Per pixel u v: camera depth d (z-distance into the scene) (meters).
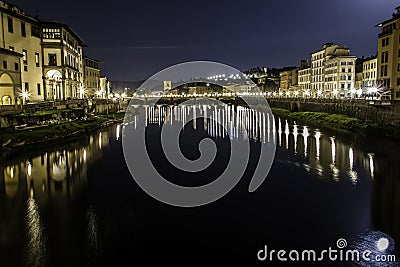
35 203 31.45
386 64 85.38
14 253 22.88
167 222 28.22
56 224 27.25
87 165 46.19
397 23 83.38
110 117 107.19
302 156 50.47
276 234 25.95
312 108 107.69
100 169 44.59
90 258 22.62
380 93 83.88
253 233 26.19
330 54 141.00
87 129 76.44
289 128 82.12
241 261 22.48
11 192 34.25
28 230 26.03
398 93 81.06
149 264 22.17
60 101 82.75
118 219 28.55
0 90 67.62
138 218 28.88
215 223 28.06
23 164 44.72
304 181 38.31
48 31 91.19
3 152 47.50
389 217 28.30
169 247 24.12
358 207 30.47
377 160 46.22
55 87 91.88
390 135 60.47
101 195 34.28
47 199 32.56
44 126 64.12
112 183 38.44
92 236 25.47
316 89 153.00
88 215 29.16
